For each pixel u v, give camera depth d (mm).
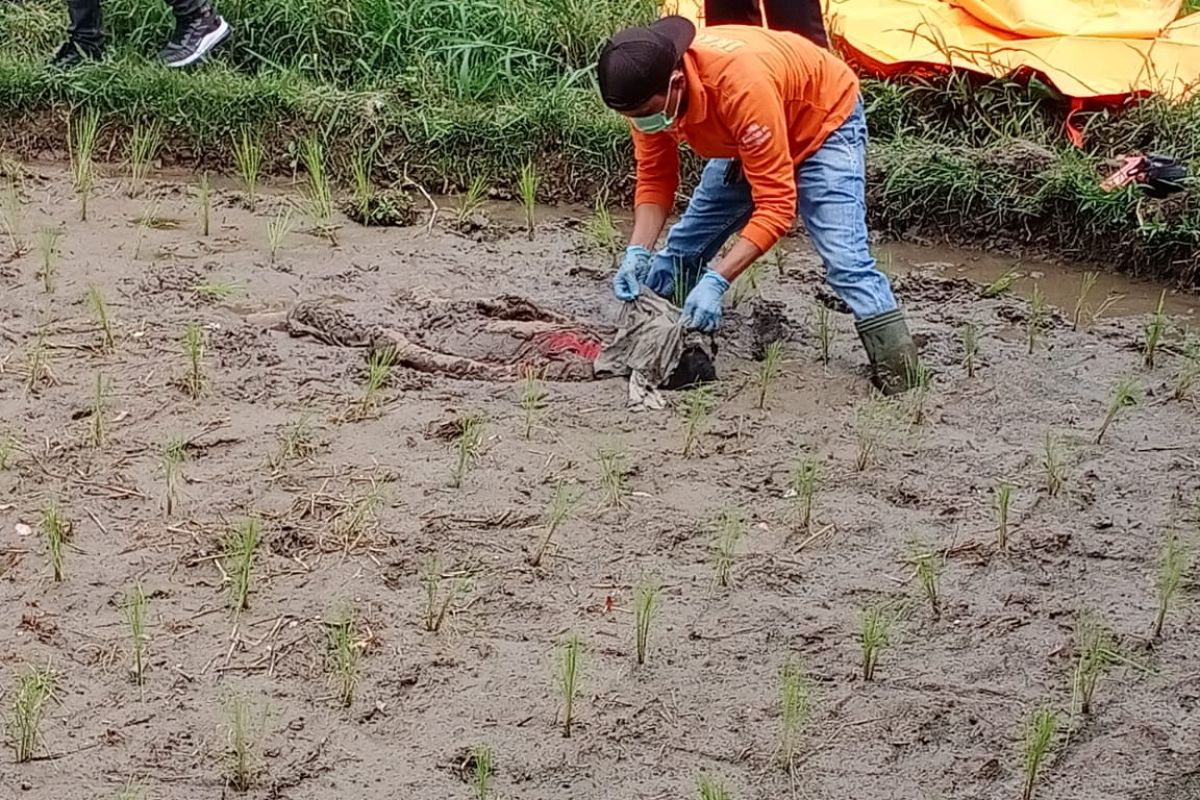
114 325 8102
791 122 7746
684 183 9523
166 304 8297
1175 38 9750
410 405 7664
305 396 7691
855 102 7824
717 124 7590
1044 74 9484
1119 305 8734
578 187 9625
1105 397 7918
